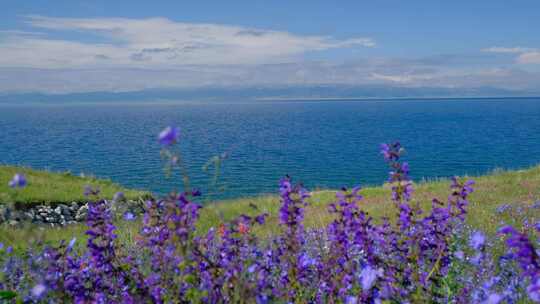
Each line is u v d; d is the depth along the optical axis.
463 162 94.06
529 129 192.12
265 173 78.44
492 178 29.28
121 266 4.19
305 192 4.27
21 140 168.62
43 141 163.38
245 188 59.34
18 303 4.22
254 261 4.04
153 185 59.69
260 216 4.14
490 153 109.69
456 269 5.24
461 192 4.83
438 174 78.00
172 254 3.90
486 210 15.54
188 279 3.60
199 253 3.70
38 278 3.84
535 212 14.57
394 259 4.52
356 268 4.19
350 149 125.31
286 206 4.21
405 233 4.64
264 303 3.33
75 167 90.62
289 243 4.30
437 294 4.35
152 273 4.05
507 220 13.42
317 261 4.55
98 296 3.93
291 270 4.25
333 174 80.00
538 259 3.07
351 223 4.26
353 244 4.31
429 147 125.06
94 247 4.11
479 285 5.02
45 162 100.62
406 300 3.99
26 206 21.25
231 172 78.56
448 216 4.82
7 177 24.53
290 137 172.62
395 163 4.55
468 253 6.30
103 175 77.19
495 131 183.38
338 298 4.12
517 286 4.99
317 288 4.34
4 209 14.13
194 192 3.51
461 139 149.00
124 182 66.19
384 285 3.87
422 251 4.55
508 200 19.47
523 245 3.09
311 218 15.42
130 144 146.50
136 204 14.84
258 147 132.50
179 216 3.47
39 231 3.88
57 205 22.06
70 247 4.32
